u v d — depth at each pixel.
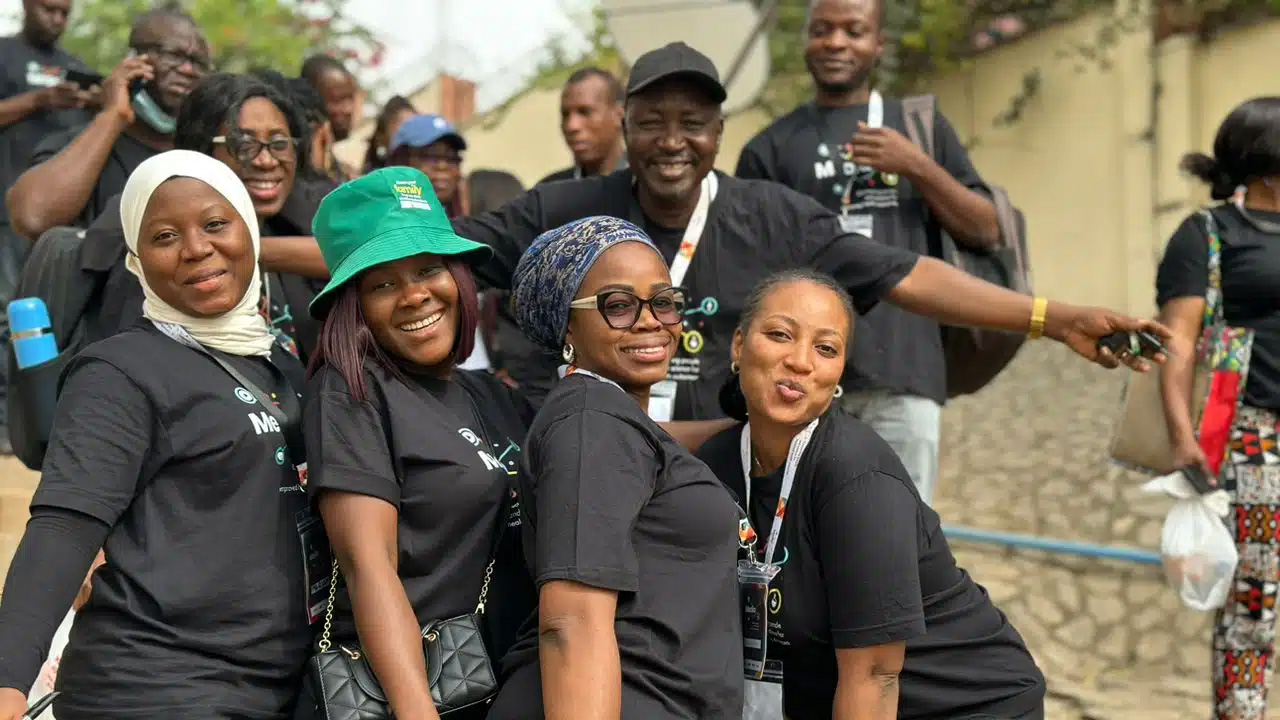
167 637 2.89
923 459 4.84
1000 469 9.47
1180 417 4.71
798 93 11.62
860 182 4.92
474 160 12.50
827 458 3.09
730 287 4.04
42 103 5.87
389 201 3.08
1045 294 12.84
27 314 3.79
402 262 3.05
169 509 2.94
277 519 3.01
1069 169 12.62
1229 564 4.61
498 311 6.18
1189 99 11.96
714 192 4.09
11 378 3.83
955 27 12.34
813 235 4.03
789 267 4.05
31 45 6.60
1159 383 4.79
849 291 4.00
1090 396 10.80
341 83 6.69
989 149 12.97
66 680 2.96
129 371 2.95
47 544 2.78
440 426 3.01
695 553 2.83
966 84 13.00
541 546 2.72
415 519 2.95
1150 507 8.24
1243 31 11.66
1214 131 11.86
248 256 3.15
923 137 5.00
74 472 2.84
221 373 3.07
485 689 2.92
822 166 4.96
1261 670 4.77
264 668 2.96
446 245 3.09
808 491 3.11
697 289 4.05
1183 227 4.89
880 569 3.00
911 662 3.20
